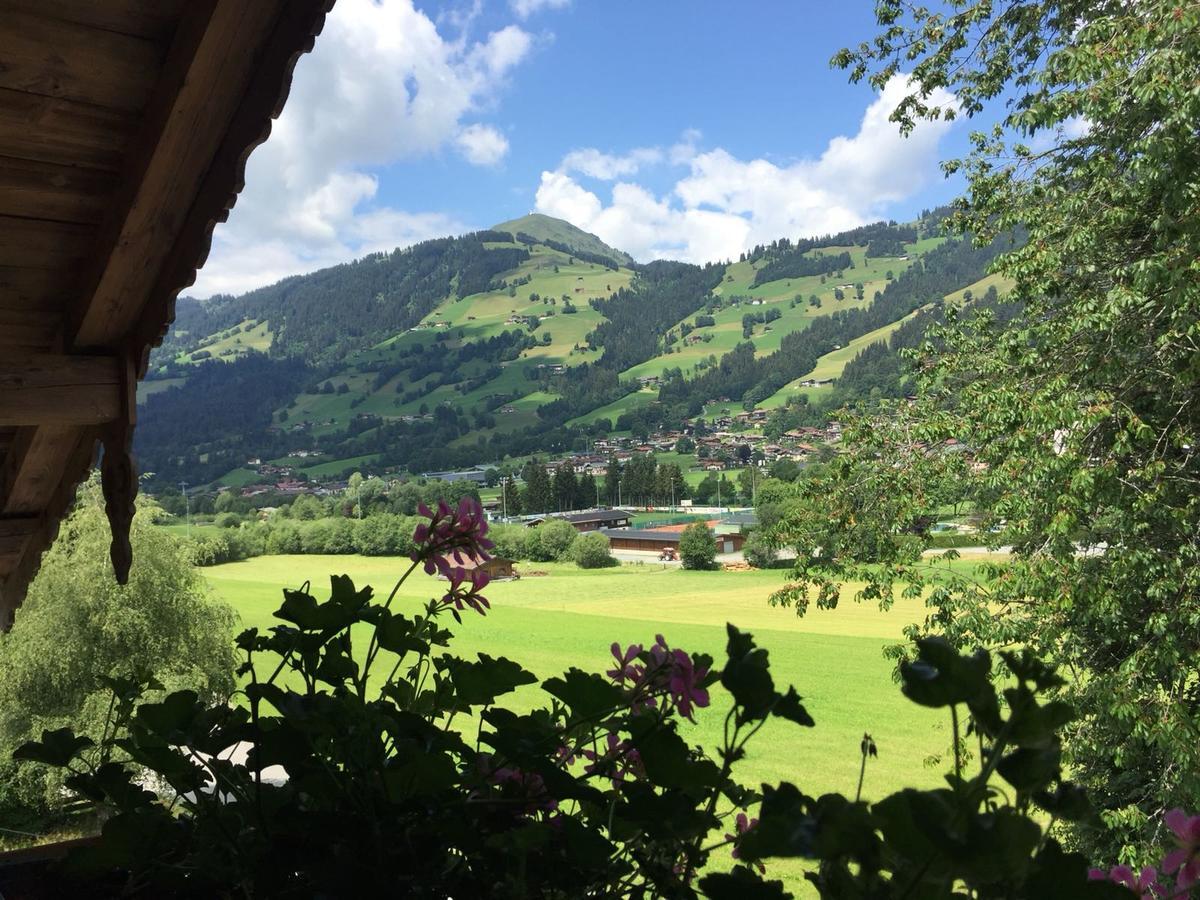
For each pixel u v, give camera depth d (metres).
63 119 2.32
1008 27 8.84
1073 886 0.47
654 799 0.67
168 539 19.06
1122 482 7.34
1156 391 7.91
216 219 2.49
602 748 0.83
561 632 40.50
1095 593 7.22
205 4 2.15
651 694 0.74
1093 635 8.22
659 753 0.69
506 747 0.76
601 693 0.75
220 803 0.86
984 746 0.46
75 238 2.62
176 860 0.85
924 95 9.25
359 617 0.86
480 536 0.90
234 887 0.82
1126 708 6.98
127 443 2.87
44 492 3.36
